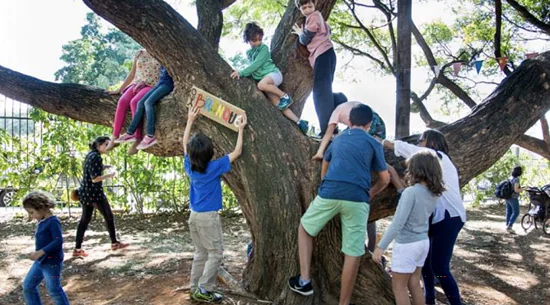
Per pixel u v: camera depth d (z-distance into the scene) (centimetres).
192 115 471
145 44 489
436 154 419
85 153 1039
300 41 477
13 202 1039
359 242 399
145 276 600
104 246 793
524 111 496
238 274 607
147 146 511
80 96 564
